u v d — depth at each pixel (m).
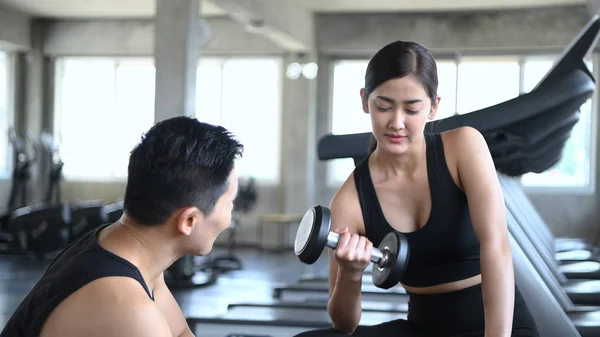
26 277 6.64
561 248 5.73
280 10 8.25
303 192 9.87
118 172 10.77
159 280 1.26
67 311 0.95
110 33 10.58
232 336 2.72
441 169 1.46
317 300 3.95
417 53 1.36
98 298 0.94
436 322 1.57
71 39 10.68
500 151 2.15
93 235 1.07
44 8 10.07
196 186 1.01
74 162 10.85
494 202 1.41
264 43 10.02
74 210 8.20
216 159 1.02
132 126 10.74
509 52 9.34
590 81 2.16
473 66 9.50
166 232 1.03
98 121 10.81
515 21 9.23
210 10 9.69
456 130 1.50
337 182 10.10
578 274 4.11
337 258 1.34
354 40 9.72
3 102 10.80
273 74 10.24
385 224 1.52
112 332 0.93
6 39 10.16
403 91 1.35
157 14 6.41
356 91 9.99
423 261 1.52
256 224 10.29
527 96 2.01
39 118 10.80
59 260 1.06
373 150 1.58
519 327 1.56
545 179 9.42
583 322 2.36
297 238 1.32
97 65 10.78
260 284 6.59
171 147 1.00
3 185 10.70
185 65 6.36
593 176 9.18
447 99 9.55
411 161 1.47
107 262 0.99
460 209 1.47
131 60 10.67
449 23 9.44
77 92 10.84
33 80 10.78
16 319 1.00
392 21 9.60
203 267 7.47
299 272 7.44
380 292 3.83
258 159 10.31
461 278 1.53
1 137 10.82
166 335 0.96
